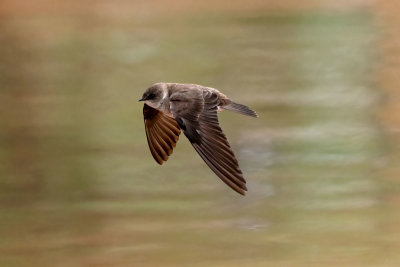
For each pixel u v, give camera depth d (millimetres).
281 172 17469
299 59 26703
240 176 6559
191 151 18531
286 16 31984
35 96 23781
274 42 28812
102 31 31094
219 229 14516
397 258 13156
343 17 31281
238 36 29688
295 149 18859
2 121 21344
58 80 25375
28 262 13594
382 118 20750
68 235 14430
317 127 20312
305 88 23750
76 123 21094
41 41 29938
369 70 25234
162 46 28859
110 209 15617
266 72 25547
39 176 17516
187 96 7105
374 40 28297
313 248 13625
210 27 30984
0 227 14922
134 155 18609
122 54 28156
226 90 23969
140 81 25125
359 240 13867
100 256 13539
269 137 19688
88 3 34625
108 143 19500
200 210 15430
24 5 34000
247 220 14906
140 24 31703
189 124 6945
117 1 35156
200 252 13578
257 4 33844
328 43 28453
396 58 26297
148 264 13164
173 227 14594
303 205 15609
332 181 16812
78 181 17141
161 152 7617
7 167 17969
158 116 7613
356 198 15797
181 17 32750
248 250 13594
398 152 18359
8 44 29656
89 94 23734
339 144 18953
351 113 21203
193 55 27719
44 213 15516
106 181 17109
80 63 27141
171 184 16781
